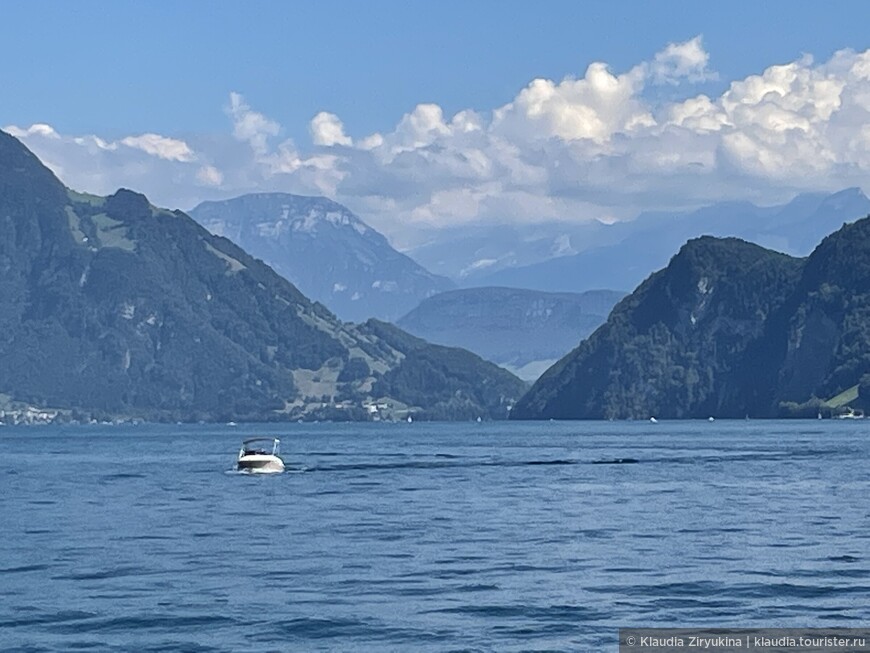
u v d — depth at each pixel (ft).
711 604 181.57
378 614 176.35
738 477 448.24
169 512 325.62
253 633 165.58
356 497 371.76
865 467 501.97
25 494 396.57
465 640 160.86
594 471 497.05
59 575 212.23
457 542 253.65
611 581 201.36
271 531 276.62
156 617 175.22
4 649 157.69
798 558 225.15
